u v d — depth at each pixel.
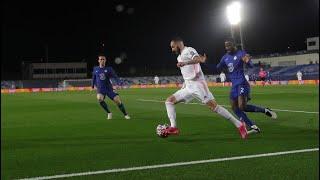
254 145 8.80
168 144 9.21
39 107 22.05
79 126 13.09
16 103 25.94
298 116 14.52
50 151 8.66
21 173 6.75
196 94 9.66
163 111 18.22
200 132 10.99
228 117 9.75
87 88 56.50
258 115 14.88
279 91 32.59
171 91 40.69
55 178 6.38
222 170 6.66
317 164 6.94
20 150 8.83
